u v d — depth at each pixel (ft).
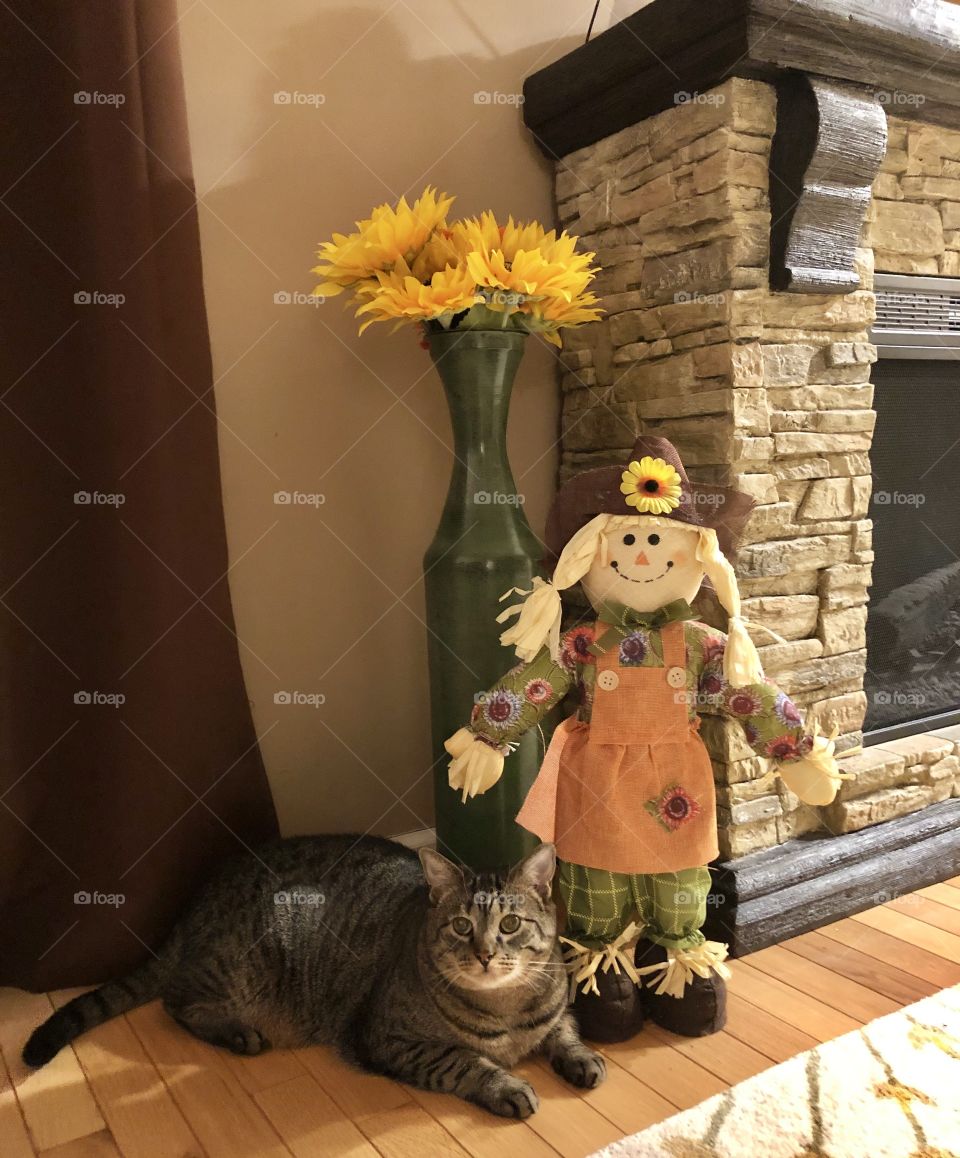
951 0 6.05
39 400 4.95
